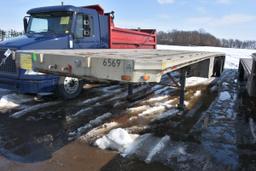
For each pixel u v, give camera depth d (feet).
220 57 27.22
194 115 18.17
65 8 21.03
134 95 23.59
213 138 14.28
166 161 11.60
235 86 29.07
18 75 18.57
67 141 13.55
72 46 21.25
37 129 15.10
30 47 18.63
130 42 28.14
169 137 14.14
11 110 18.37
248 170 11.12
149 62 10.30
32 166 11.02
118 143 12.96
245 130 15.62
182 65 14.52
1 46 19.17
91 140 13.66
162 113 18.31
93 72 11.32
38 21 22.85
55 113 18.01
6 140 13.57
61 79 20.59
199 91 26.09
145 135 14.26
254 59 20.02
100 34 23.80
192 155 12.21
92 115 17.74
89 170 10.79
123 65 10.37
